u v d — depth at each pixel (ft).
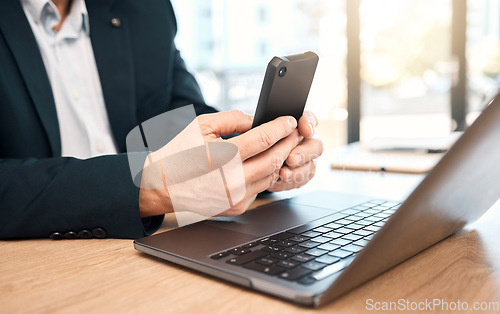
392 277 1.27
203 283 1.26
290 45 18.60
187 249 1.45
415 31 15.15
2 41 2.74
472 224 1.85
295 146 2.08
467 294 1.15
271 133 1.73
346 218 1.82
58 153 2.88
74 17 3.33
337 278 1.06
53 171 1.85
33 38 2.86
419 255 1.46
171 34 3.70
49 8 3.22
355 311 1.06
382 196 2.46
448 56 12.66
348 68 12.78
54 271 1.39
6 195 1.78
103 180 1.77
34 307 1.12
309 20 17.34
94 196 1.75
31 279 1.32
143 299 1.16
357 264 1.07
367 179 3.08
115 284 1.27
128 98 3.29
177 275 1.34
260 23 19.01
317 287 1.10
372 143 4.44
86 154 3.36
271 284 1.13
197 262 1.32
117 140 3.31
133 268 1.41
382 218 1.81
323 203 2.13
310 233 1.59
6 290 1.24
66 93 3.31
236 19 19.10
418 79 16.31
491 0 12.37
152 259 1.50
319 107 15.56
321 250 1.38
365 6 12.67
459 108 12.37
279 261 1.29
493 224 1.84
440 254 1.47
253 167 1.78
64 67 3.33
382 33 14.19
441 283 1.22
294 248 1.41
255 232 1.62
